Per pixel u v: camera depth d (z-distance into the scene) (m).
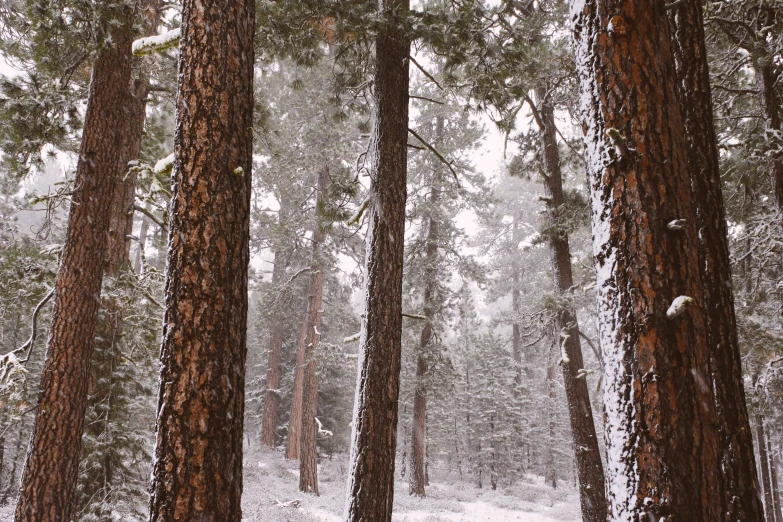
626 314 2.85
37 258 8.38
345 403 29.80
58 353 5.82
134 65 8.55
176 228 3.28
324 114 16.27
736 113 10.55
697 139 4.75
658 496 2.56
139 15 6.96
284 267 22.34
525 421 30.39
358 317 20.52
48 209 7.55
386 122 6.51
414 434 20.59
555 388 30.34
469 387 31.02
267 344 30.17
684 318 2.76
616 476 2.76
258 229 19.25
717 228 4.50
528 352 35.38
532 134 11.95
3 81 6.75
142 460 8.85
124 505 8.16
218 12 3.60
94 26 6.26
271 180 17.02
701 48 4.93
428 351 18.70
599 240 3.07
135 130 9.12
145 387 9.30
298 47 7.14
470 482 28.48
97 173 6.38
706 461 2.60
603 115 3.10
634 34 3.09
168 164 4.22
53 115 7.07
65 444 5.66
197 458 2.91
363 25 6.24
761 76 8.41
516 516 18.86
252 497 15.71
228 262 3.28
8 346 13.75
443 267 19.58
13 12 7.53
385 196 6.26
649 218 2.87
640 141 2.95
